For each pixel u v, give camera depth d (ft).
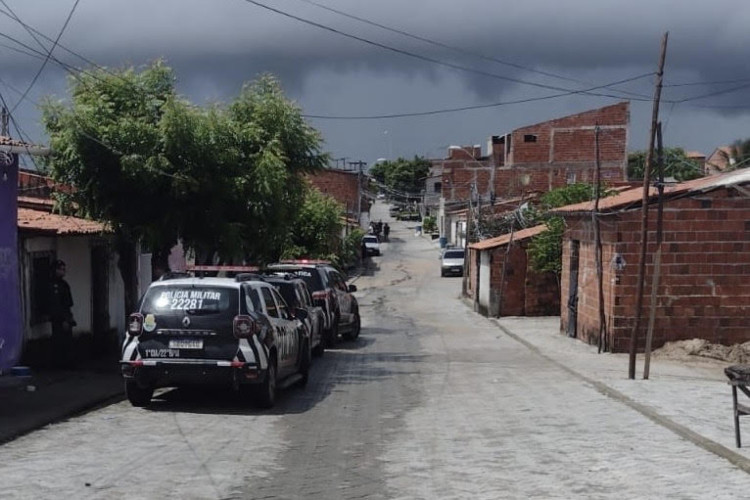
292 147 66.13
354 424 37.29
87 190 56.18
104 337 66.39
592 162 226.79
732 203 67.87
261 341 40.01
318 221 134.82
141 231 57.52
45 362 54.54
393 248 271.90
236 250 60.23
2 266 41.37
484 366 62.39
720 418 37.76
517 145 229.04
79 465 28.19
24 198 63.41
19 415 37.32
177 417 38.42
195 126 56.70
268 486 25.80
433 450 31.53
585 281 79.41
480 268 126.31
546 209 118.21
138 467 28.09
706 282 68.23
